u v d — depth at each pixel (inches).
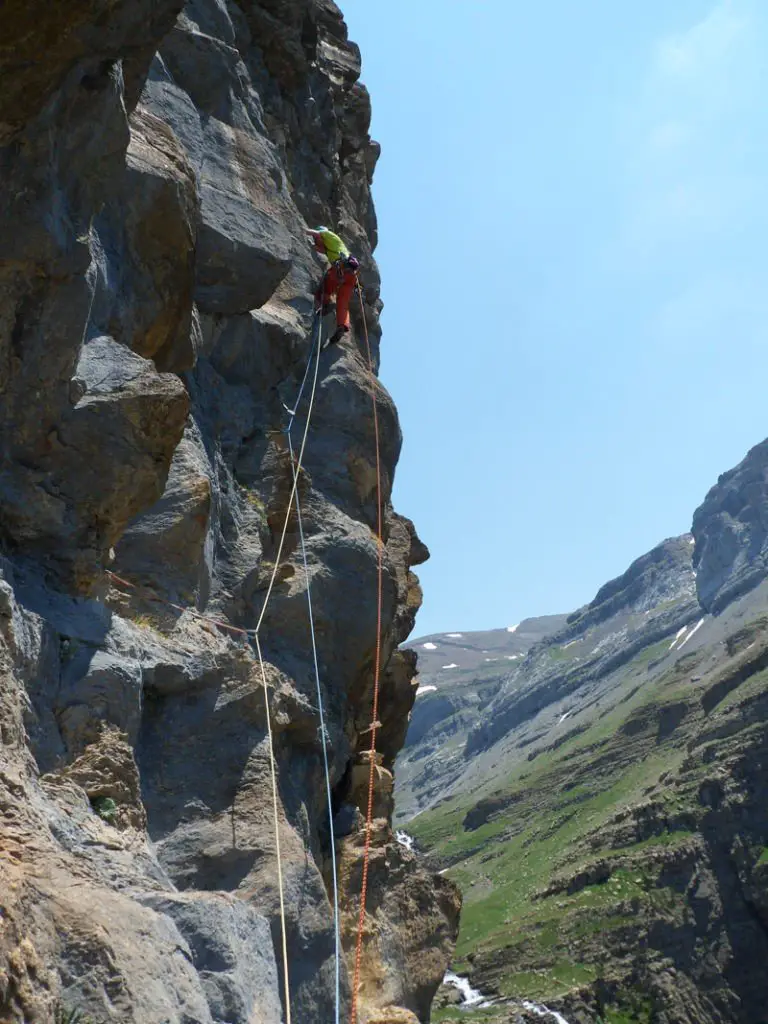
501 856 6678.2
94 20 381.1
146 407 475.2
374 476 816.9
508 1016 4141.2
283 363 776.9
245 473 702.5
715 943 4736.7
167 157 580.4
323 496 754.2
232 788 501.4
